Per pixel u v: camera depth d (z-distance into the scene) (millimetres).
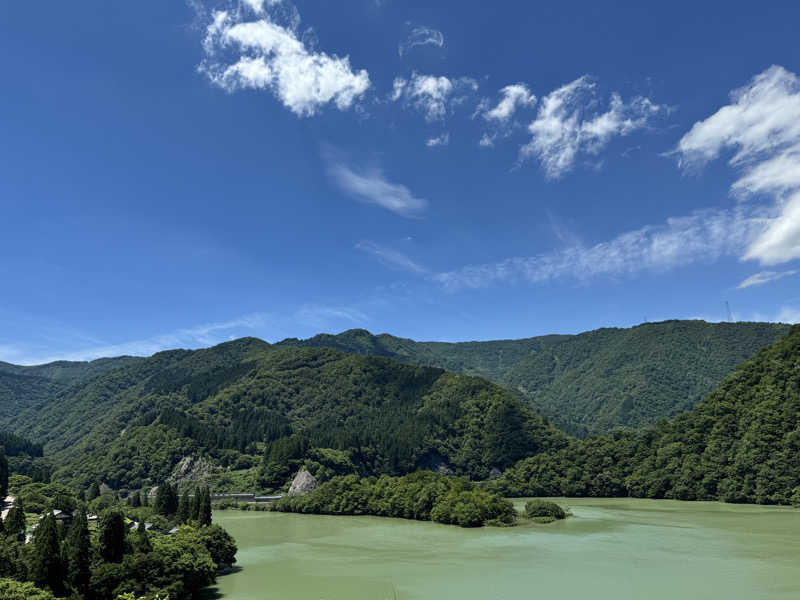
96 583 79250
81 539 80688
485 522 176750
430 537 156875
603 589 92688
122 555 86125
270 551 138000
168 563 89500
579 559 116938
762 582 92875
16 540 82000
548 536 150750
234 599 91688
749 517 173750
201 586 99938
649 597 87188
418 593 93625
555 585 96188
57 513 142000
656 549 125000
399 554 130125
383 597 91625
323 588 98250
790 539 133125
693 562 109688
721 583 93125
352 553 133000
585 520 180625
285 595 93875
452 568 112375
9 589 62375
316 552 135500
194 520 129125
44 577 72062
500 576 103938
